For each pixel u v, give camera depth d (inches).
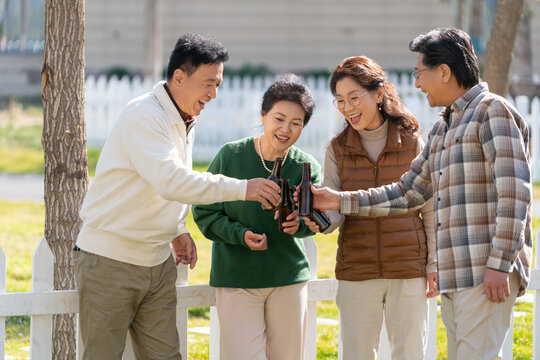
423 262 262.1
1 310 234.8
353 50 1563.7
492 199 224.8
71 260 291.4
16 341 364.8
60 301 242.4
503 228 216.7
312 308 288.0
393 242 259.6
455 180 228.2
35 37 1523.1
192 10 1546.5
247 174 253.4
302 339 259.4
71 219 291.0
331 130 981.8
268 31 1556.3
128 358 260.2
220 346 262.5
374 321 263.6
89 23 1531.7
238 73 1525.6
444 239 230.8
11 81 1502.2
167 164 217.2
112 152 224.8
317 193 248.2
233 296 252.7
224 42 1557.6
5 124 1221.1
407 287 260.5
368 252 260.2
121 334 228.2
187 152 236.4
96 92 1034.7
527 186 218.1
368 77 252.7
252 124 1004.6
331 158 269.3
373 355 266.1
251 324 250.2
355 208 250.1
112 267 224.2
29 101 1454.2
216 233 249.9
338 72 256.8
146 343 237.3
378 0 1553.9
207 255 549.6
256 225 251.6
